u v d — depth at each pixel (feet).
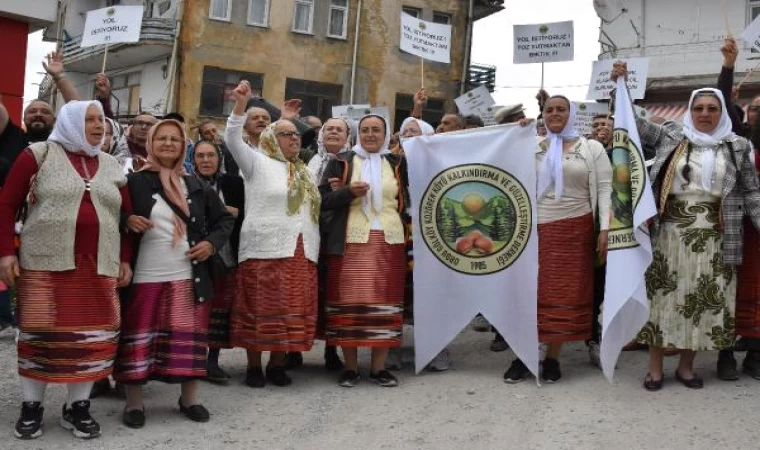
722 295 17.13
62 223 14.07
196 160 19.86
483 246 19.21
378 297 18.37
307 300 18.04
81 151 14.66
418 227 19.61
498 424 15.64
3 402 16.83
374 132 19.19
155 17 87.15
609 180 18.61
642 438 14.57
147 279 15.39
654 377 17.69
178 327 15.44
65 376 14.02
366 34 90.12
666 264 17.37
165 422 15.84
